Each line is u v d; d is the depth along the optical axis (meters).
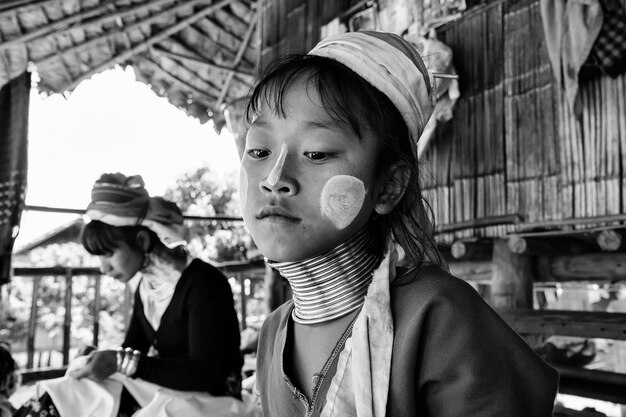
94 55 5.69
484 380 0.76
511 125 3.71
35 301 3.96
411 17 3.40
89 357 2.06
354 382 0.80
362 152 0.84
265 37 4.79
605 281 3.92
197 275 2.28
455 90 3.74
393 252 0.91
